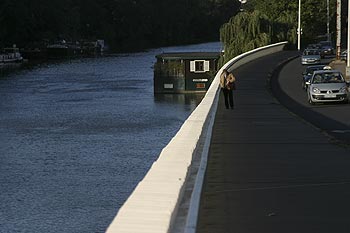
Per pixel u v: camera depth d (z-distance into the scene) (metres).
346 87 55.09
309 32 166.12
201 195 15.24
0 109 86.88
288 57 116.69
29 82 130.00
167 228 7.71
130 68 167.00
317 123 39.09
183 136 19.34
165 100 100.12
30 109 86.75
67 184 40.44
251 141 28.89
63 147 56.50
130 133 65.69
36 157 51.41
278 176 19.31
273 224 13.22
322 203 15.36
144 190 9.49
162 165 12.16
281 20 143.75
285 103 56.66
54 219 32.12
